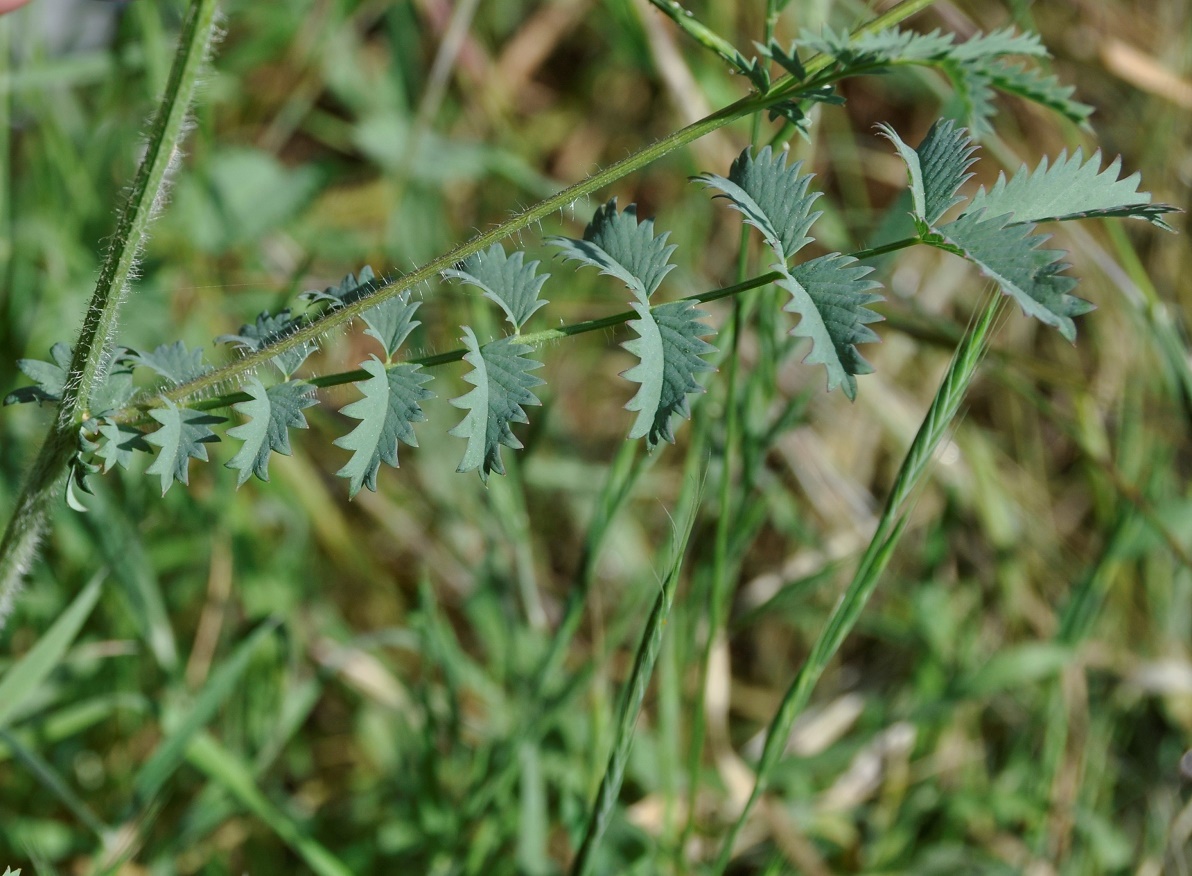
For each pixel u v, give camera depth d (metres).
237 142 0.87
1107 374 0.79
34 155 0.74
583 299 0.78
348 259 0.82
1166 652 0.74
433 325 0.75
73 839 0.57
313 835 0.60
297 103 0.86
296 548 0.70
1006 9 0.88
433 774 0.54
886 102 0.94
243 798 0.53
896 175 0.91
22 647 0.62
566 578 0.77
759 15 0.81
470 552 0.72
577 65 0.97
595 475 0.79
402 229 0.81
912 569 0.78
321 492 0.71
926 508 0.79
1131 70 0.74
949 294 0.85
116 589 0.59
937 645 0.70
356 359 0.76
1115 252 0.80
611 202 0.44
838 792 0.65
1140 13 0.87
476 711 0.70
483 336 0.61
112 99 0.76
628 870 0.53
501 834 0.55
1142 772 0.70
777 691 0.76
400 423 0.43
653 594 0.60
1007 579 0.73
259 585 0.66
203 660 0.64
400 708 0.64
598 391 0.87
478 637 0.75
